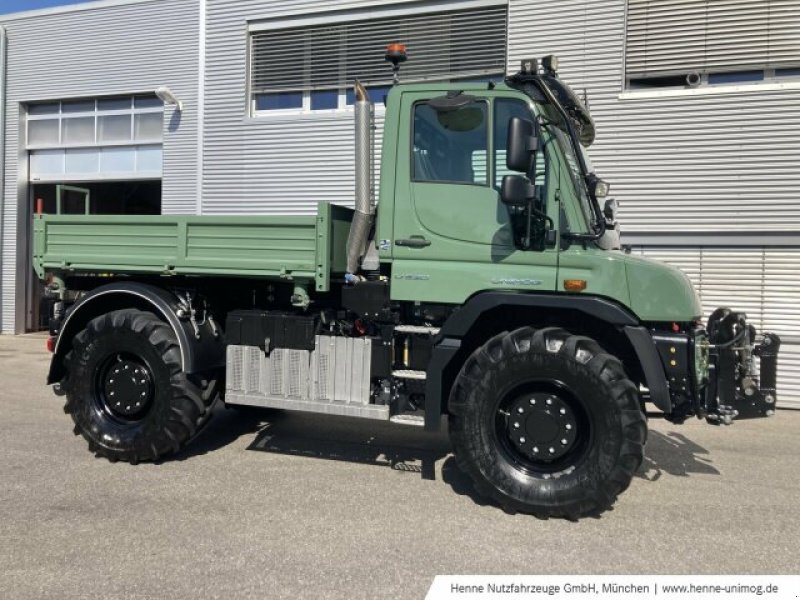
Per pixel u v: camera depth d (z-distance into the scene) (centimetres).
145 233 505
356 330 478
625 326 394
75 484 437
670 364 394
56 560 321
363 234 472
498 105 421
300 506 403
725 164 796
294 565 320
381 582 304
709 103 798
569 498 381
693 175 809
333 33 986
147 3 1106
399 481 459
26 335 1266
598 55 847
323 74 998
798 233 768
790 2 771
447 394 440
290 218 461
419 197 434
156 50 1105
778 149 773
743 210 791
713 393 412
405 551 339
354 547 343
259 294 530
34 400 719
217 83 1052
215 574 309
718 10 800
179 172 1092
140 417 497
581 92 855
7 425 602
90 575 306
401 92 438
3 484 435
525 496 389
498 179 421
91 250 523
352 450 540
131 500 408
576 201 411
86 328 502
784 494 446
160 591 292
